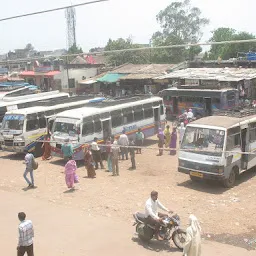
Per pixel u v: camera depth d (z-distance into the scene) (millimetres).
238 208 13594
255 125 17562
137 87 42312
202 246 10773
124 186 16688
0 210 14289
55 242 11344
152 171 19109
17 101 27016
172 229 11156
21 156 23906
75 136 20297
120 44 57688
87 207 14266
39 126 23391
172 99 33469
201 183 16891
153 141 26422
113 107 22578
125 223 12609
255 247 10672
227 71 36031
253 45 53031
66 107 25062
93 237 11594
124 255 10352
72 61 61156
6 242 11523
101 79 44688
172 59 58375
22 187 17234
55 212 13859
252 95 34562
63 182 17719
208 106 31031
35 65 54281
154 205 10836
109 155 19219
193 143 16141
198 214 13164
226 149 15422
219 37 58875
